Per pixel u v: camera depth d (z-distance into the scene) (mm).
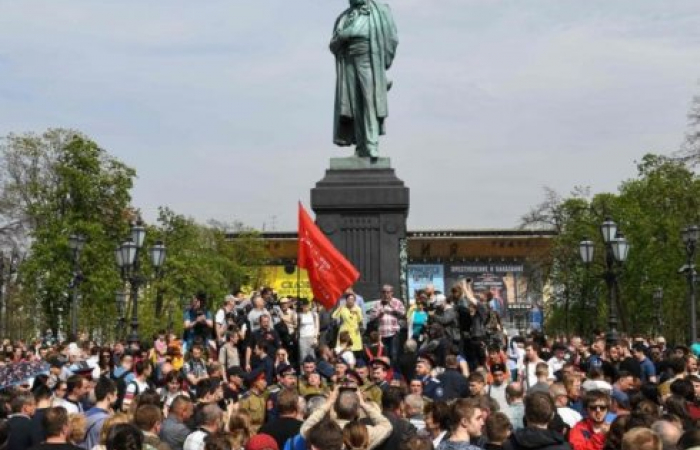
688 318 66188
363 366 18375
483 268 128125
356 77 33875
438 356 24688
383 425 12336
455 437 11273
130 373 20891
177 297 85562
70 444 10961
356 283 32281
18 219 68000
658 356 27547
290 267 41500
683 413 13062
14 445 13109
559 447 11062
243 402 16844
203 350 23906
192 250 91938
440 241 129625
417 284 130000
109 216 70438
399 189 32594
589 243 34531
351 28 33750
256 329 25781
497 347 25125
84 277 66500
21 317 70750
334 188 32719
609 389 16109
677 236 64188
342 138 34438
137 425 11797
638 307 68625
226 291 100438
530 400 11305
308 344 26641
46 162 69812
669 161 68375
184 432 13305
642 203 69625
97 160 70188
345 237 32594
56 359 22531
